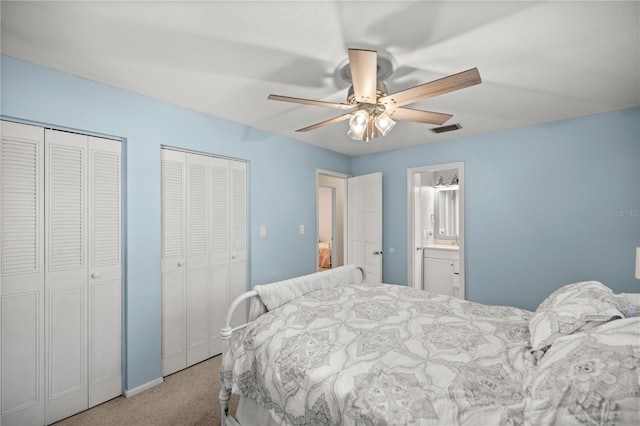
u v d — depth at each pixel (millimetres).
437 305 2051
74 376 1948
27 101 1757
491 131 3258
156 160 2346
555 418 857
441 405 1041
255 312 1936
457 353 1397
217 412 1979
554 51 1654
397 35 1519
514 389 1117
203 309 2691
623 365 857
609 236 2668
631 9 1305
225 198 2885
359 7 1319
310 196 3828
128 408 2014
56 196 1893
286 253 3480
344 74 1938
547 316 1443
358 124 1682
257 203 3160
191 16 1388
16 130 1753
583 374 893
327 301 2039
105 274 2092
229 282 2906
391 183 4129
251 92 2221
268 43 1604
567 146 2854
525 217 3096
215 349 2779
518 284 3150
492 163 3293
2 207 1705
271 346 1536
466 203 3480
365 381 1202
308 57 1739
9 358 1722
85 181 2014
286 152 3492
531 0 1266
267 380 1444
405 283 3984
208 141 2701
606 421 787
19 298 1757
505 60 1752
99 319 2061
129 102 2193
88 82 1998
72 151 1961
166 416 1938
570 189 2846
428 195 4672
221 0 1278
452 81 1413
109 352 2104
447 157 3621
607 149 2664
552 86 2111
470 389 1119
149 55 1720
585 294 1437
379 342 1513
